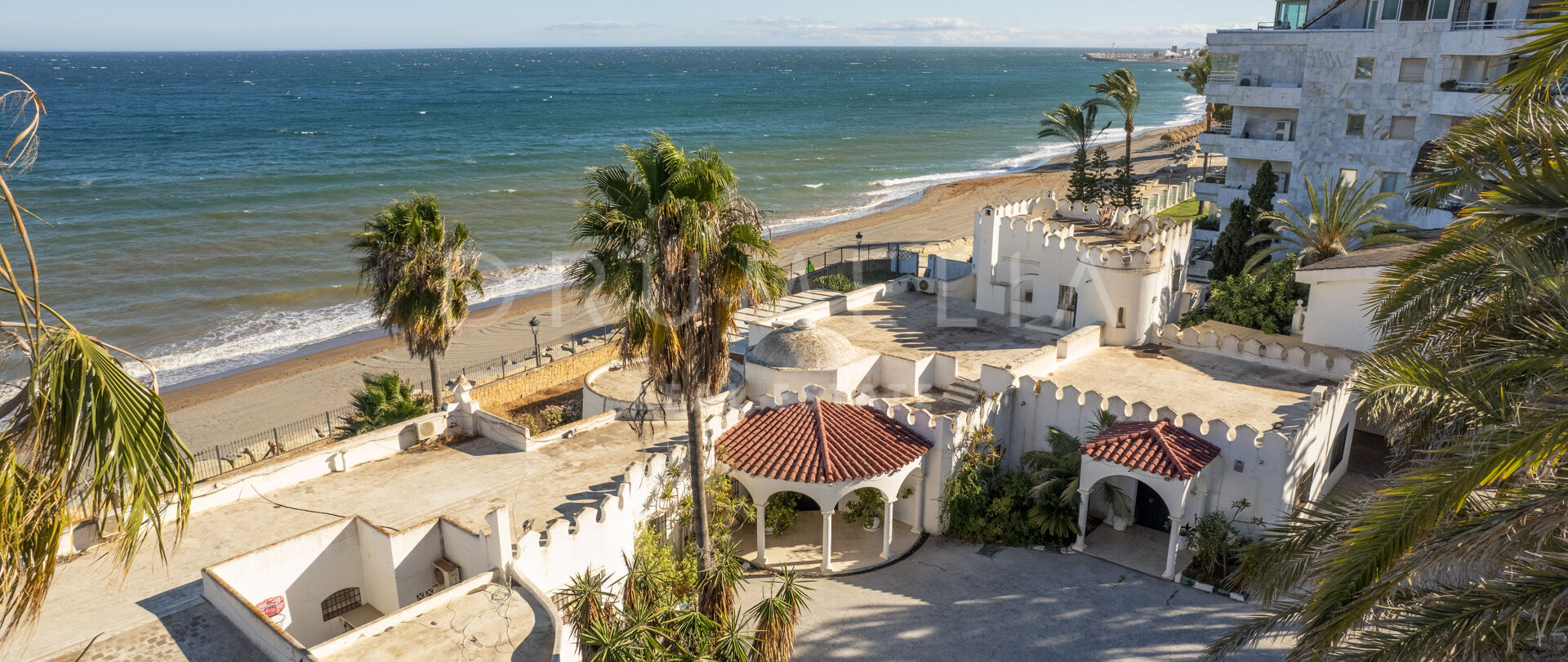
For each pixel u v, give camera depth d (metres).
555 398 41.75
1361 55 49.66
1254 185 48.12
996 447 29.06
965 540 27.69
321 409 44.66
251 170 114.94
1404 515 11.40
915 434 27.67
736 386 32.09
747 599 24.84
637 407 22.80
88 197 95.19
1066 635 23.00
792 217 94.56
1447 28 46.78
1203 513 26.08
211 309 61.28
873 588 25.31
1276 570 14.72
